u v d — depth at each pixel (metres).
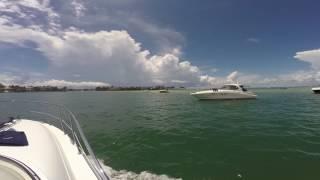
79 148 4.85
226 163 8.81
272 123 17.55
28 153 3.76
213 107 30.48
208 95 36.75
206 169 8.27
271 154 9.76
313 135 13.12
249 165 8.59
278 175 7.72
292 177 7.55
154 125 17.28
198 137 13.13
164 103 40.94
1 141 3.99
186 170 8.21
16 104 26.22
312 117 20.36
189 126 16.83
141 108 31.59
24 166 3.18
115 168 8.41
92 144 11.64
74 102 44.41
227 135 13.55
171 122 18.80
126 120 19.98
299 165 8.46
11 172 3.04
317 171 7.91
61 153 4.62
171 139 12.71
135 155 9.82
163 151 10.39
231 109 27.98
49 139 4.94
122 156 9.70
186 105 34.38
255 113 23.77
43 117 17.39
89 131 14.97
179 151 10.39
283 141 11.86
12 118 6.46
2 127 5.45
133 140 12.48
